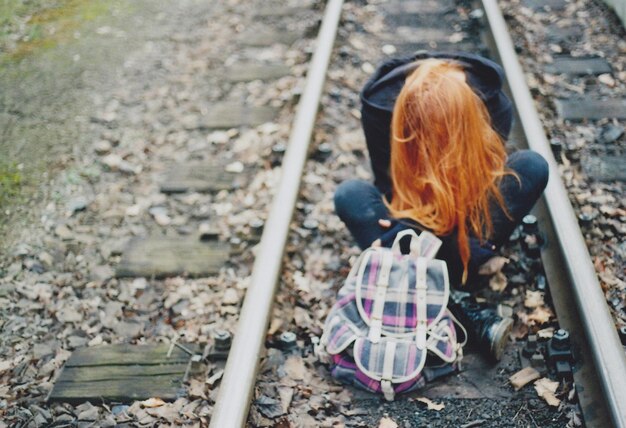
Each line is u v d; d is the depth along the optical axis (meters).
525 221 3.80
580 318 3.21
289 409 3.08
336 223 4.10
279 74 5.74
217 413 2.90
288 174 4.19
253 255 3.98
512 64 5.11
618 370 2.87
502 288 3.57
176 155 4.93
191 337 3.51
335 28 5.93
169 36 6.54
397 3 6.69
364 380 3.11
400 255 3.20
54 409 3.22
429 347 3.05
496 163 3.26
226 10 6.91
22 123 5.41
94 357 3.43
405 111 3.17
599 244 3.83
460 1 6.59
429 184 3.18
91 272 3.98
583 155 4.55
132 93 5.70
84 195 4.62
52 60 6.23
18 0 7.30
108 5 7.17
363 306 3.15
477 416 3.03
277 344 3.38
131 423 3.11
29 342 3.57
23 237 4.29
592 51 5.68
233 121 5.21
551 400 3.01
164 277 3.92
